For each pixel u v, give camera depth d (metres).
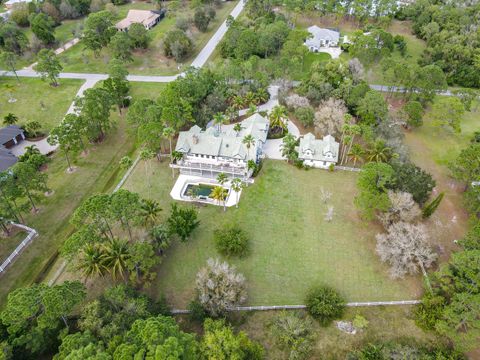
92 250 59.84
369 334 56.62
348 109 105.06
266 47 132.38
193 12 181.38
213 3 187.38
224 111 106.62
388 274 65.50
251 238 72.00
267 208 78.75
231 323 57.66
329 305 57.84
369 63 122.12
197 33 162.62
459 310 53.38
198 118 100.00
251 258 68.12
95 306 51.66
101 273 59.31
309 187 84.38
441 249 69.56
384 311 59.75
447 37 142.12
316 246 70.62
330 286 63.41
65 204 79.75
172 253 68.94
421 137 102.06
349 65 118.31
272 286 63.44
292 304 60.62
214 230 73.50
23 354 48.59
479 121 110.00
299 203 80.06
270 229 73.94
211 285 57.00
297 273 65.62
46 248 69.88
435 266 66.44
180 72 132.75
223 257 68.19
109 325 49.03
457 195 82.75
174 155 86.19
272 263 67.31
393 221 70.75
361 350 53.72
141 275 63.47
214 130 92.88
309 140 91.00
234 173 85.25
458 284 55.44
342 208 78.88
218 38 157.88
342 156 93.69
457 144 99.25
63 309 46.84
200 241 71.38
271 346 54.88
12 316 45.84
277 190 83.38
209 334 48.88
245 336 51.47
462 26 150.25
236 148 87.31
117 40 130.12
